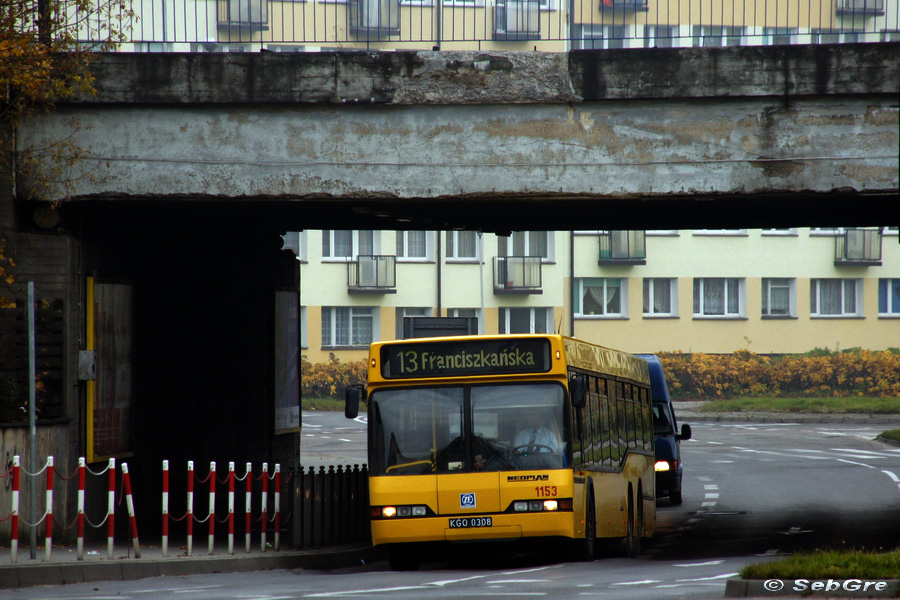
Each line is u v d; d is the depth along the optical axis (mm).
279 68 63500
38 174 63812
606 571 54875
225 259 82438
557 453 57500
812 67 62156
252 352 85625
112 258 69938
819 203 71688
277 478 65875
